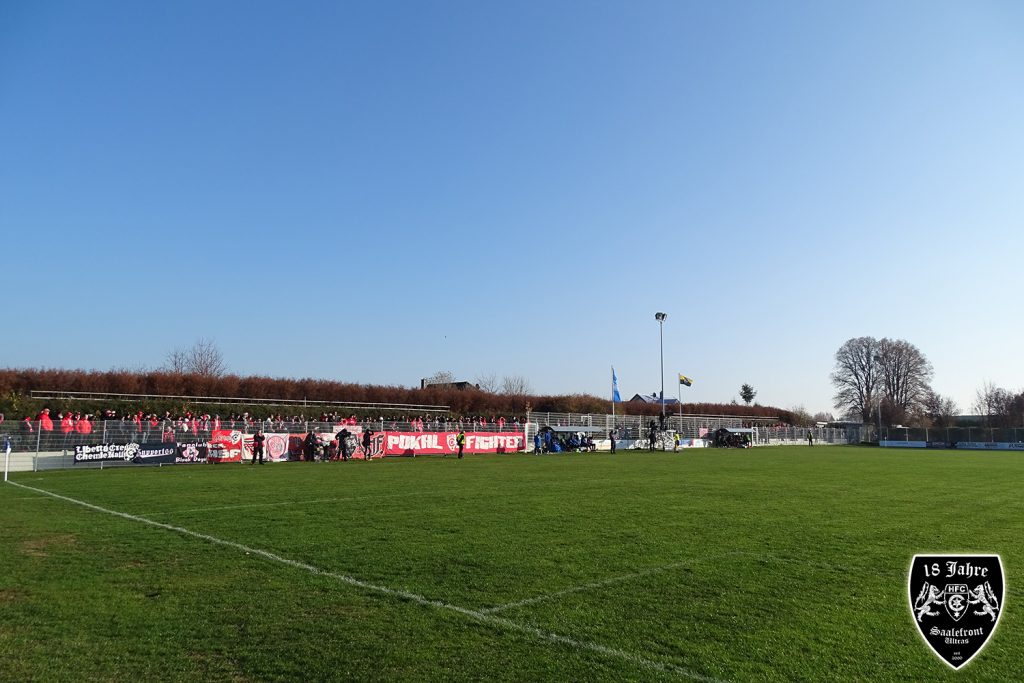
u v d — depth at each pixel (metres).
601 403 80.00
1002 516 14.56
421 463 34.44
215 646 6.11
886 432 85.88
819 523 13.36
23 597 7.65
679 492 19.27
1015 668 5.70
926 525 13.23
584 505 16.05
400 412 60.66
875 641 6.34
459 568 9.16
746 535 11.87
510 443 49.25
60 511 14.62
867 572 9.11
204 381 57.59
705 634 6.52
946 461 39.75
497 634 6.48
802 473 27.66
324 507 15.49
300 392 64.06
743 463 35.56
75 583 8.28
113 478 23.77
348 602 7.53
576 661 5.78
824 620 6.98
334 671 5.54
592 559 9.77
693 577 8.76
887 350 102.56
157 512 14.52
